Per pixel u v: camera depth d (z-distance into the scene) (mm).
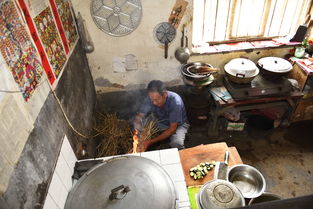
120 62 3701
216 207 1730
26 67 1578
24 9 1694
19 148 1320
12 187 1207
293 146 3865
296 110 3926
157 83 3092
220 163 2201
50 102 1865
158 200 1626
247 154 3777
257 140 4004
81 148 2494
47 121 1750
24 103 1462
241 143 3969
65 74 2396
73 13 3094
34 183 1422
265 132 4141
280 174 3453
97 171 1882
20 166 1308
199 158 2352
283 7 3746
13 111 1318
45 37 2020
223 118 4148
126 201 1606
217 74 4102
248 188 2117
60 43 2395
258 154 3770
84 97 3051
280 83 3605
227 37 3961
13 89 1364
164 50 3652
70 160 2033
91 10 3180
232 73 3523
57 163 1782
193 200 1939
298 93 3652
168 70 3887
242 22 3820
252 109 4098
